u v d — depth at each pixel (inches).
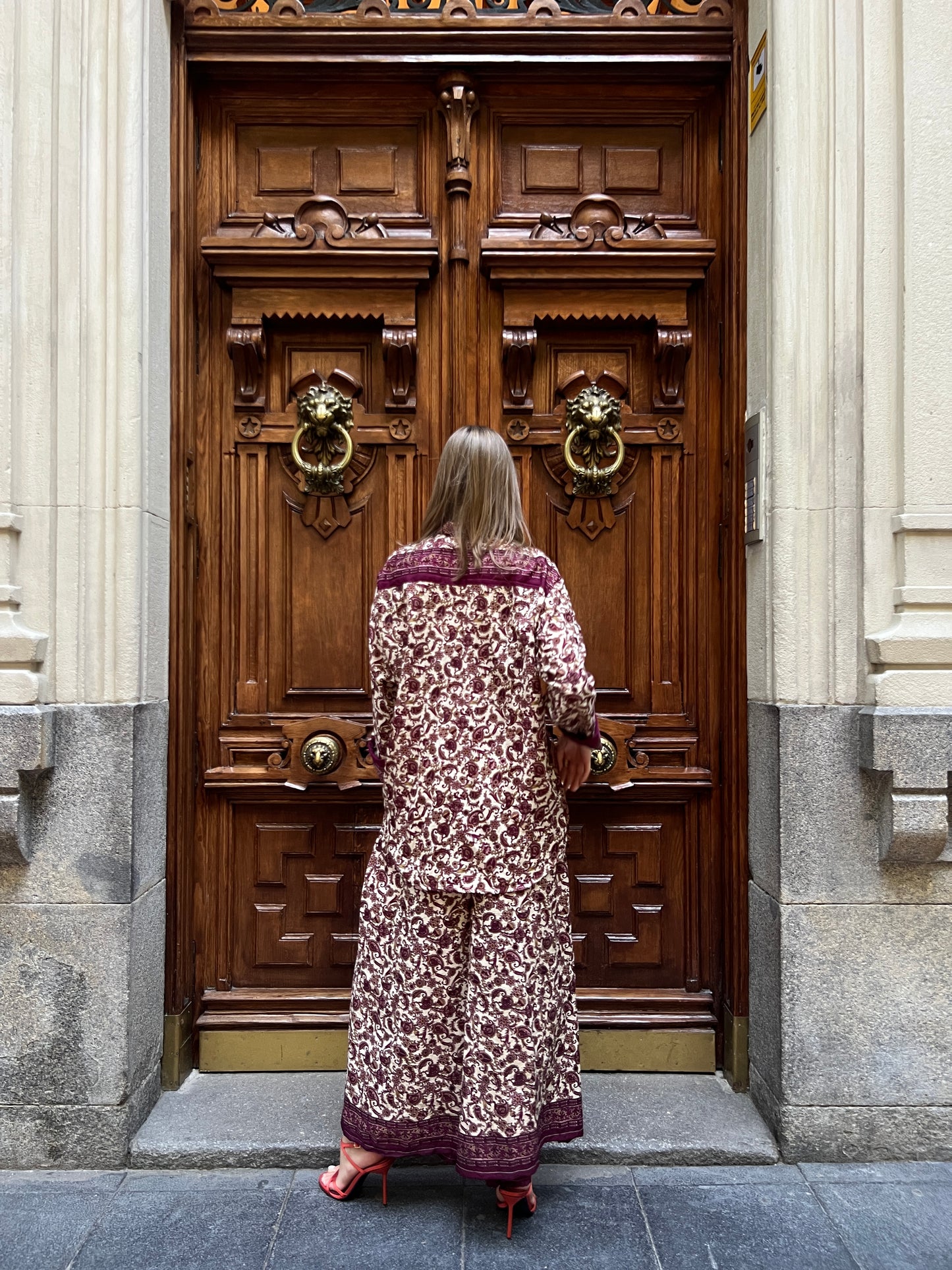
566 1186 74.4
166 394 86.2
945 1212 70.3
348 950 91.8
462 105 90.7
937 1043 77.5
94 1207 71.1
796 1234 67.8
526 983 64.2
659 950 92.4
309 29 89.0
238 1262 64.8
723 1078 89.7
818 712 78.0
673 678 92.9
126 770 77.2
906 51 77.7
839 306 79.3
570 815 92.4
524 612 65.0
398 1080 66.4
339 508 92.7
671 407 92.2
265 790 91.4
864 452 78.4
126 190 79.2
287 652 92.8
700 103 93.0
